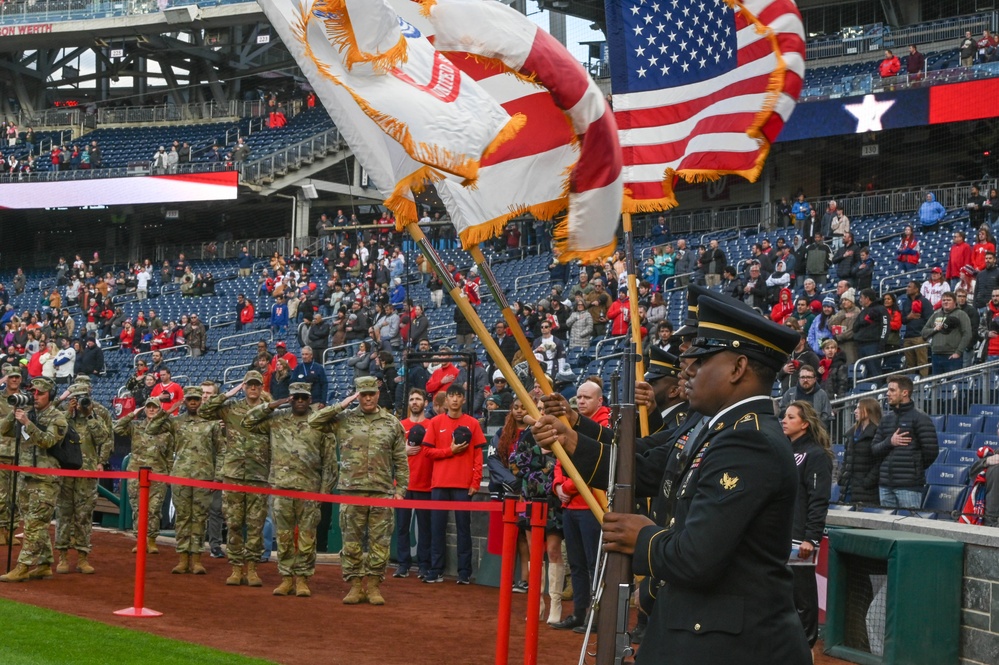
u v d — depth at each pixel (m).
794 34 6.34
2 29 42.72
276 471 10.95
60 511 11.91
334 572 12.72
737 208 30.39
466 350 21.78
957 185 26.78
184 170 37.28
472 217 5.17
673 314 22.31
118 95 46.72
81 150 39.81
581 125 5.08
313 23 4.95
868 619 8.31
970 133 28.11
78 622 8.77
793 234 25.62
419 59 5.00
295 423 11.02
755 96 6.33
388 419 10.70
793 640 3.61
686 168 6.41
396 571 12.82
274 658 7.83
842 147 29.64
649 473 4.75
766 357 3.85
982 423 13.66
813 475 7.73
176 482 9.39
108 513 16.58
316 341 24.14
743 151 6.32
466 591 11.48
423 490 12.23
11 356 29.73
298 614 9.77
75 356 28.38
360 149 5.20
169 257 38.94
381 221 34.28
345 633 8.91
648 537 3.74
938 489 11.57
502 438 11.38
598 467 4.57
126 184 37.41
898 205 26.44
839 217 23.73
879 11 32.09
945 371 14.80
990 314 15.66
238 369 26.94
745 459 3.58
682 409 6.69
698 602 3.63
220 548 13.84
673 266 23.78
